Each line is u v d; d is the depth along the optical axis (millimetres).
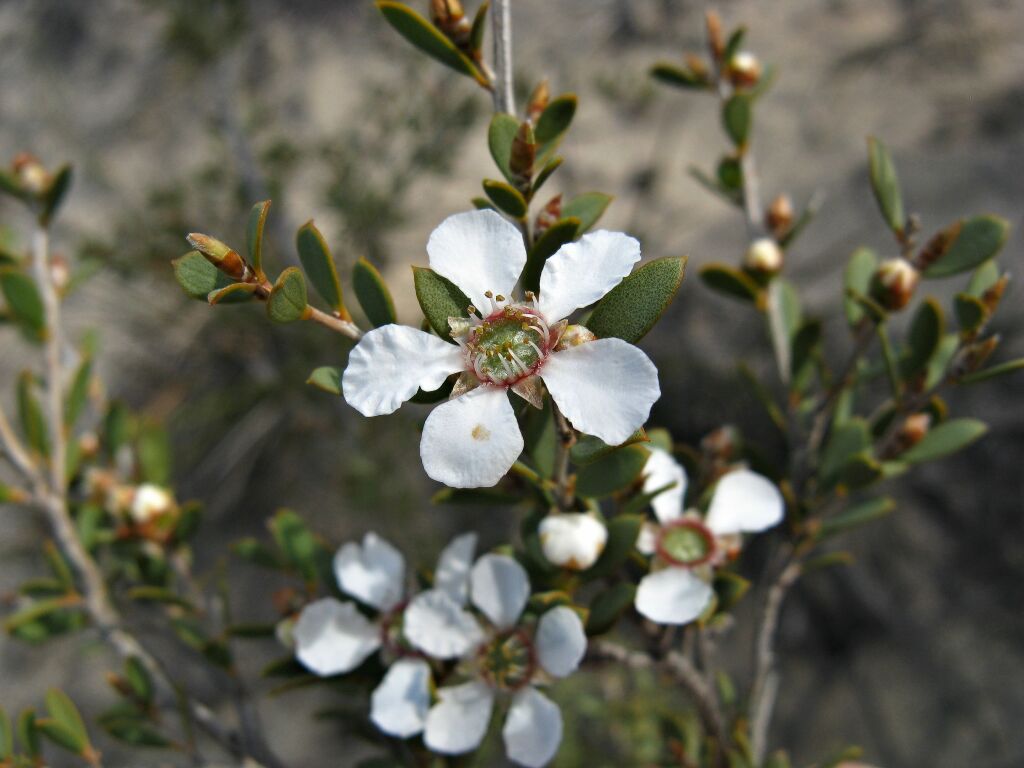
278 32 276
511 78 59
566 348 48
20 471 85
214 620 86
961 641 183
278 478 223
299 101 267
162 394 234
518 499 62
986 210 201
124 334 241
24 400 85
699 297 211
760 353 200
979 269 73
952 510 190
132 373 238
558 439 53
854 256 77
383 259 210
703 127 251
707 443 74
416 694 64
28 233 247
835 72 257
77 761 187
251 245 48
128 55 287
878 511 74
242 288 47
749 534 79
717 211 235
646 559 65
